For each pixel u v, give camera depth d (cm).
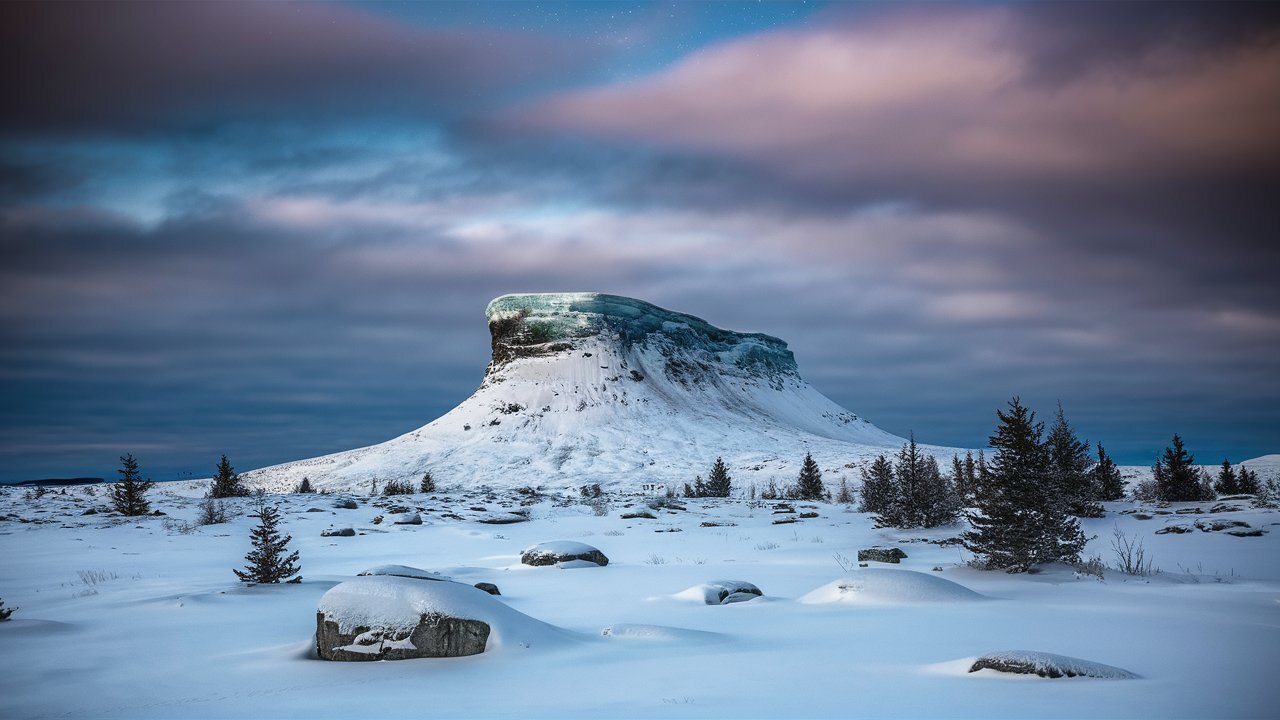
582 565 2383
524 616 1135
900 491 3734
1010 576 1975
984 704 715
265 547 2002
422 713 758
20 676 978
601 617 1415
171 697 868
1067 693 749
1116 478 5053
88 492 6581
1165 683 790
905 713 691
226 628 1315
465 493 6631
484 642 1043
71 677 973
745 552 2827
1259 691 754
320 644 1059
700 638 1131
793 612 1390
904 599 1447
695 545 3123
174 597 1622
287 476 12000
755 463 10812
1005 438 2166
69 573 2317
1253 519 3344
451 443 13388
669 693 800
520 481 10512
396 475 11350
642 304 18125
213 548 3073
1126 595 1541
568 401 14775
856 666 909
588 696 801
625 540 3412
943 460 10062
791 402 18275
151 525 3931
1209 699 722
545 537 3581
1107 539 2880
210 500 5166
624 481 9988
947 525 3600
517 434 13525
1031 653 844
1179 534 2945
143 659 1071
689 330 18888
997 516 2112
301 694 863
